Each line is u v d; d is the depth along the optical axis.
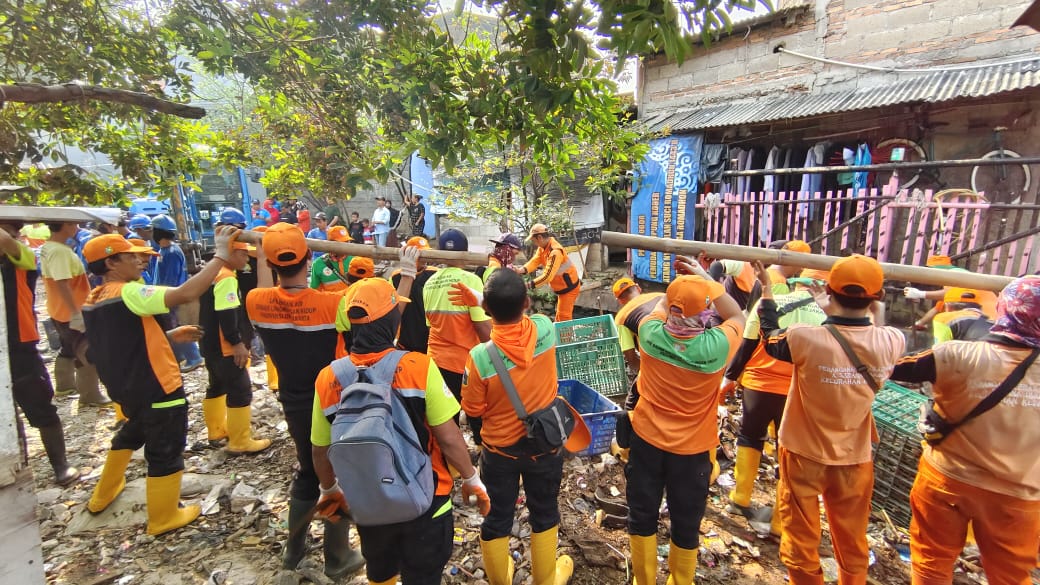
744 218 7.14
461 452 2.04
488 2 2.25
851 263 2.16
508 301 2.25
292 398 2.68
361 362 1.94
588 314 8.38
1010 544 2.05
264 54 2.64
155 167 4.07
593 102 2.83
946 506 2.19
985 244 5.06
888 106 5.61
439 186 8.78
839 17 6.89
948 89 5.45
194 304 5.82
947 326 3.12
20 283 3.47
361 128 3.15
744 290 4.25
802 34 7.24
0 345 1.36
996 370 1.99
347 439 1.70
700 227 7.73
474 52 2.70
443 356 3.58
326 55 2.73
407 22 2.52
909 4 6.38
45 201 3.69
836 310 2.27
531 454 2.39
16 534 1.42
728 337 2.26
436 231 12.62
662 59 8.74
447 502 2.12
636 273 8.53
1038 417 1.96
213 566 2.87
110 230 6.24
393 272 3.96
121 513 3.29
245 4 2.73
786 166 7.16
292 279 2.61
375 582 2.14
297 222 12.62
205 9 2.70
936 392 2.19
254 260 4.60
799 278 3.52
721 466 3.91
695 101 8.45
